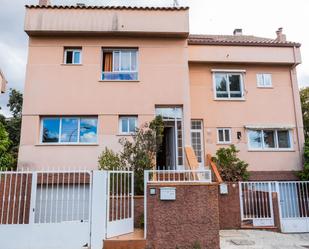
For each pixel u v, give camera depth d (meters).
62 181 8.23
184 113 13.20
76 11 13.48
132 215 8.45
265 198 11.13
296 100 16.08
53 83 13.08
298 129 15.71
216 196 8.02
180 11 13.80
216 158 13.48
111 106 13.05
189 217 7.82
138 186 9.54
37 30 13.17
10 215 7.59
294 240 9.34
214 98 15.73
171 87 13.41
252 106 15.83
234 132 15.48
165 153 14.03
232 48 15.93
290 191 11.41
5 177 7.69
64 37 13.57
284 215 11.09
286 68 16.50
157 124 11.40
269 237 9.56
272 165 15.17
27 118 12.66
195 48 15.78
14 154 16.61
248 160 15.16
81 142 12.80
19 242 7.33
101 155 11.55
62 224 7.48
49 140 12.80
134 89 13.29
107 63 13.76
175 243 7.65
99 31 13.38
